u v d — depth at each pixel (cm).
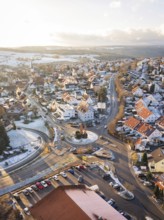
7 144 10512
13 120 13862
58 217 5053
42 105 16712
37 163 9062
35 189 7244
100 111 14962
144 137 10919
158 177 7788
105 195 6944
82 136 11144
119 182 7625
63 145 10512
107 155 9381
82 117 13588
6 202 6675
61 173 8075
